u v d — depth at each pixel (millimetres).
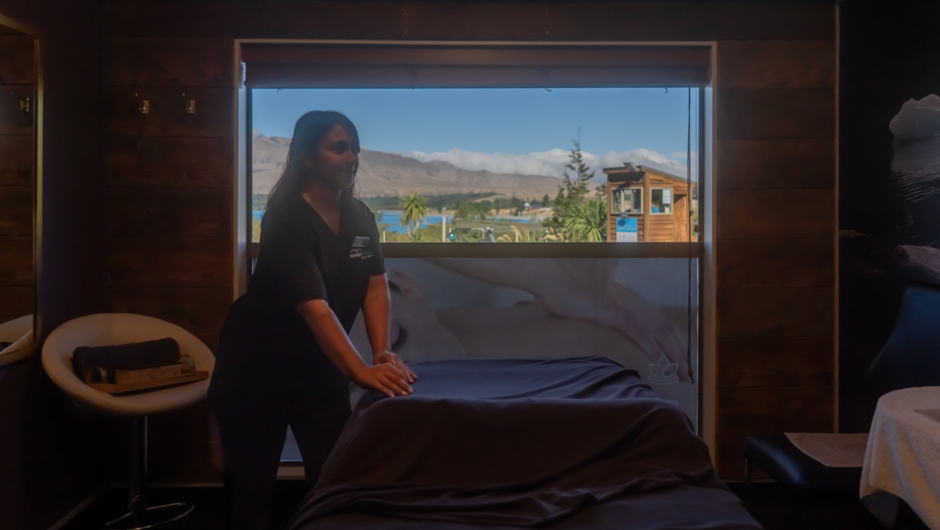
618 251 3029
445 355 3045
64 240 2553
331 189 1743
